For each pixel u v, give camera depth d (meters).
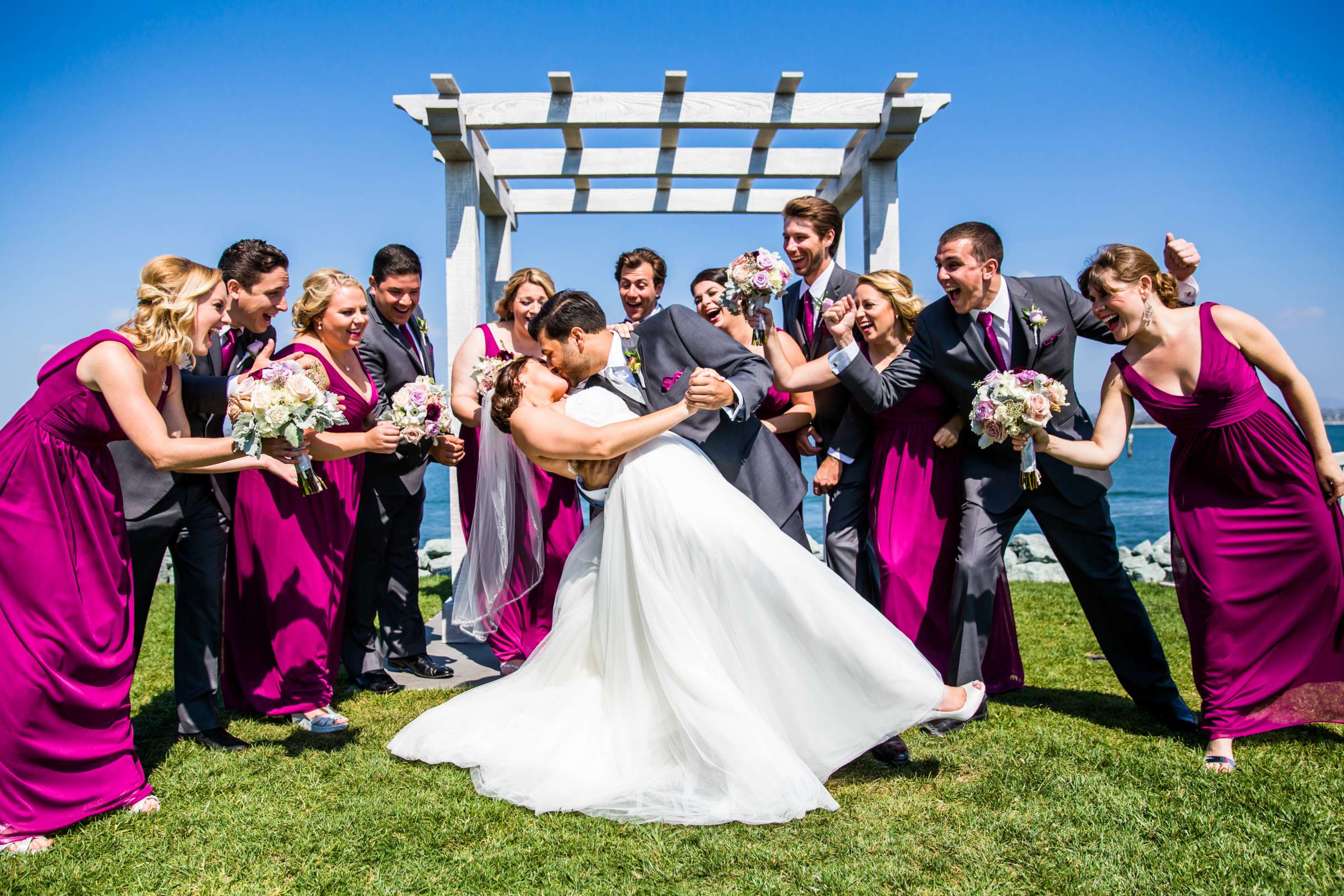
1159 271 3.83
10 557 3.11
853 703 3.37
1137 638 4.28
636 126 6.95
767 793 3.16
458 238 6.85
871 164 7.12
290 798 3.38
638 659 3.50
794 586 3.37
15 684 3.07
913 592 4.36
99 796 3.21
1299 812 3.06
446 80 6.61
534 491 4.95
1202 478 3.87
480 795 3.40
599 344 3.76
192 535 4.02
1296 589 3.69
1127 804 3.17
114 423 3.27
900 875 2.73
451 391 5.45
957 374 4.22
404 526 5.38
